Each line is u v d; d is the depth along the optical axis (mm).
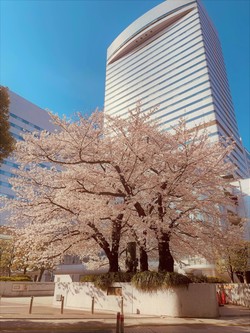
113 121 14336
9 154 11492
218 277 29719
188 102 71750
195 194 14211
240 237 15703
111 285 13672
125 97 92562
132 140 13656
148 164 13477
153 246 16188
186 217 14250
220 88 76688
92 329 8430
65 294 15609
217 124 63469
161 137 14602
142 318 10805
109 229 16375
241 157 66125
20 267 29062
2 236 27250
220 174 15203
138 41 97875
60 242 15156
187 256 18375
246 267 24469
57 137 13344
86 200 14070
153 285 12141
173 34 86562
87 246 16938
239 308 15602
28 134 13508
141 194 14141
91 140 12883
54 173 15375
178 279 11914
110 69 105000
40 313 11617
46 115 75688
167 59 84312
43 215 14742
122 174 13359
